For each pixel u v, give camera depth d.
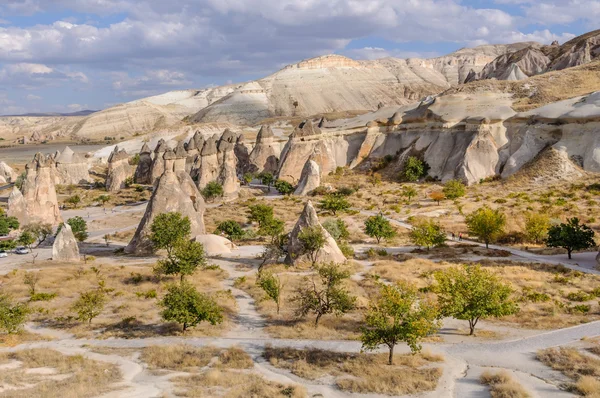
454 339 32.62
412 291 31.80
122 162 133.12
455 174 104.38
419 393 24.86
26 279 49.75
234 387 25.84
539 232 63.88
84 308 39.78
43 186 88.94
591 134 95.62
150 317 39.75
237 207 96.25
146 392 24.91
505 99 120.00
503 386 24.52
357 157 127.25
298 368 28.66
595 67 127.44
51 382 26.27
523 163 99.69
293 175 123.19
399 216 81.44
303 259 54.78
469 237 68.19
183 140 196.25
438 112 119.50
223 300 43.16
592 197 81.12
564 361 27.88
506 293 33.81
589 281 46.09
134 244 67.00
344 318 38.41
